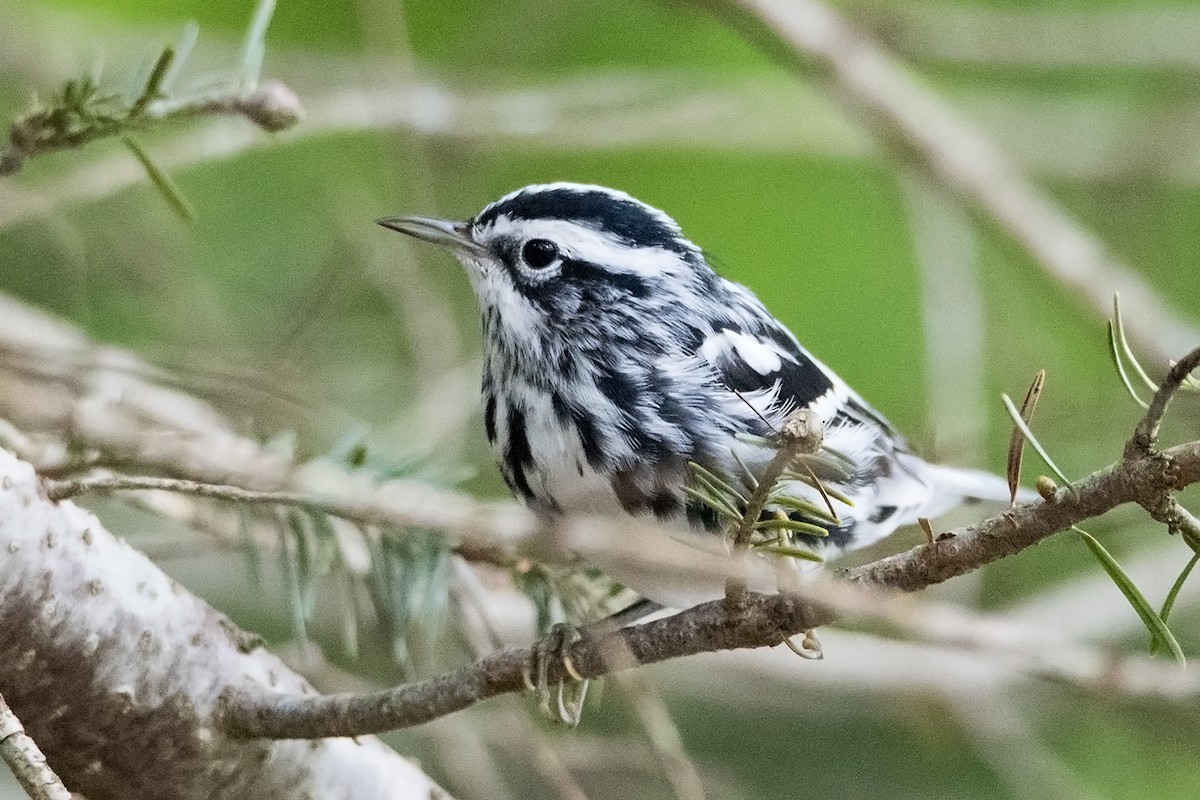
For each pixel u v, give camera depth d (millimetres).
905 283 2068
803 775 2045
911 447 1993
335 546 1949
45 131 1930
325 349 2027
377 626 1962
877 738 2049
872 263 2070
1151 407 1912
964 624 1984
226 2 2061
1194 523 1914
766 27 2068
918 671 2031
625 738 2031
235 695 1934
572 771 2031
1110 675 1986
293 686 1938
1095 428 2027
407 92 2043
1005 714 2045
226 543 1960
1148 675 1986
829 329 2066
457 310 2068
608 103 2072
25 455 1945
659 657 1929
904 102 2068
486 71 2072
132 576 1932
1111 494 1914
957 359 2053
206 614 1936
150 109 1929
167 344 2023
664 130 2068
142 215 2025
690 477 1956
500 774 2033
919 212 2066
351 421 1976
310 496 1929
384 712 1930
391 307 2043
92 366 1965
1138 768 2055
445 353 2035
